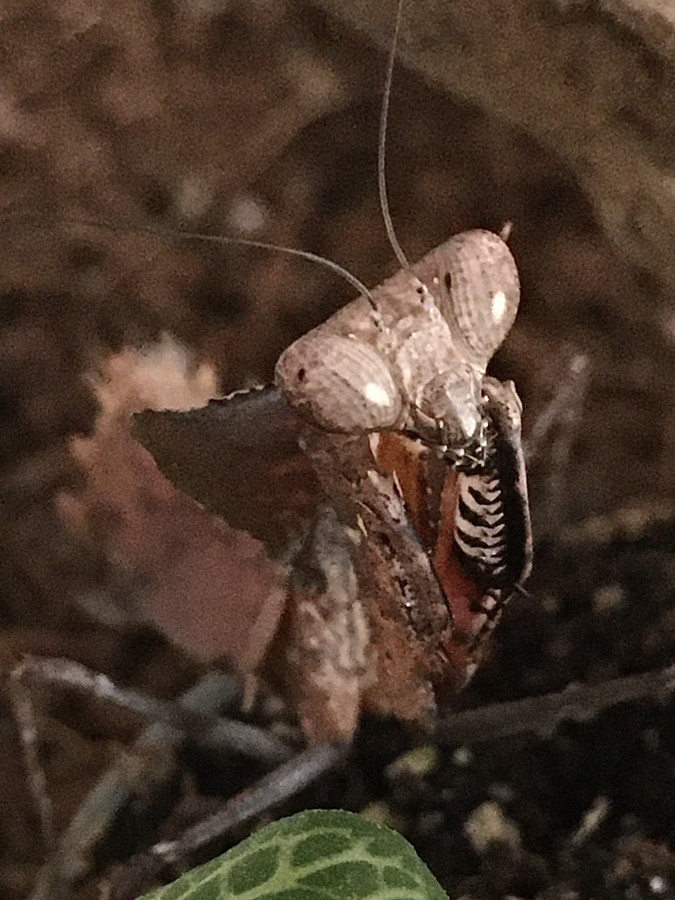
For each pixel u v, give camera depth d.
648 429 0.07
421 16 0.05
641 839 0.05
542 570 0.06
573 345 0.07
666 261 0.05
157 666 0.07
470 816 0.05
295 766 0.05
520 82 0.05
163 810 0.05
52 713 0.07
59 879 0.05
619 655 0.05
